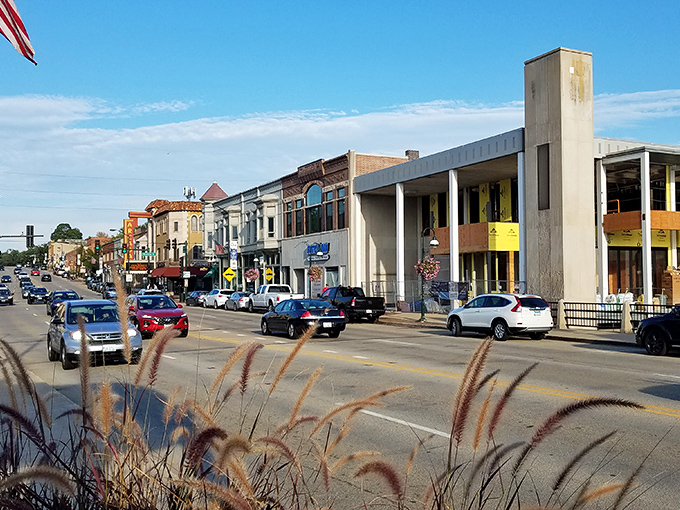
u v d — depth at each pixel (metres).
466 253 36.12
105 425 2.98
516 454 7.04
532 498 5.53
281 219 51.50
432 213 41.75
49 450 2.94
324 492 5.48
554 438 7.85
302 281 48.91
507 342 21.42
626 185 34.00
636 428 8.42
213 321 34.38
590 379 12.63
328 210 44.88
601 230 29.20
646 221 27.25
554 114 26.28
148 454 3.35
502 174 34.06
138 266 83.56
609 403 2.59
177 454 4.98
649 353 17.23
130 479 2.95
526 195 27.62
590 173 26.39
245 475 2.40
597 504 5.43
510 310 21.66
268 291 42.94
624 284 32.19
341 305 31.80
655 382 12.29
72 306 16.34
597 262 29.97
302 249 47.78
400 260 37.31
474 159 30.77
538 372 13.58
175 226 77.94
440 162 33.31
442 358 16.53
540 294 26.67
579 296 25.91
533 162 27.23
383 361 15.84
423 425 8.66
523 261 27.72
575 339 21.66
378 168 42.50
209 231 68.56
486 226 31.84
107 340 13.76
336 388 11.61
